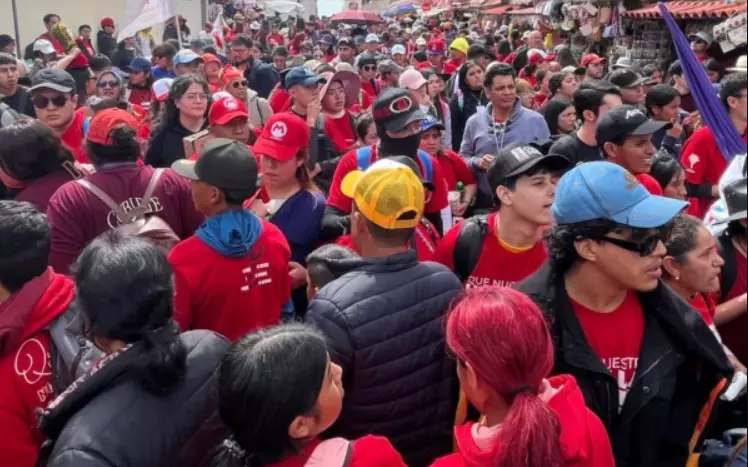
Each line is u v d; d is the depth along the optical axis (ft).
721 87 7.17
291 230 11.98
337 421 7.92
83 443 5.76
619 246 7.09
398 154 13.23
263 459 5.65
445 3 139.85
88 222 10.68
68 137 16.94
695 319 7.32
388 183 8.02
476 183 18.93
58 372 7.27
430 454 8.21
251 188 9.41
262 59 49.73
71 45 39.65
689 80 6.36
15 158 11.25
